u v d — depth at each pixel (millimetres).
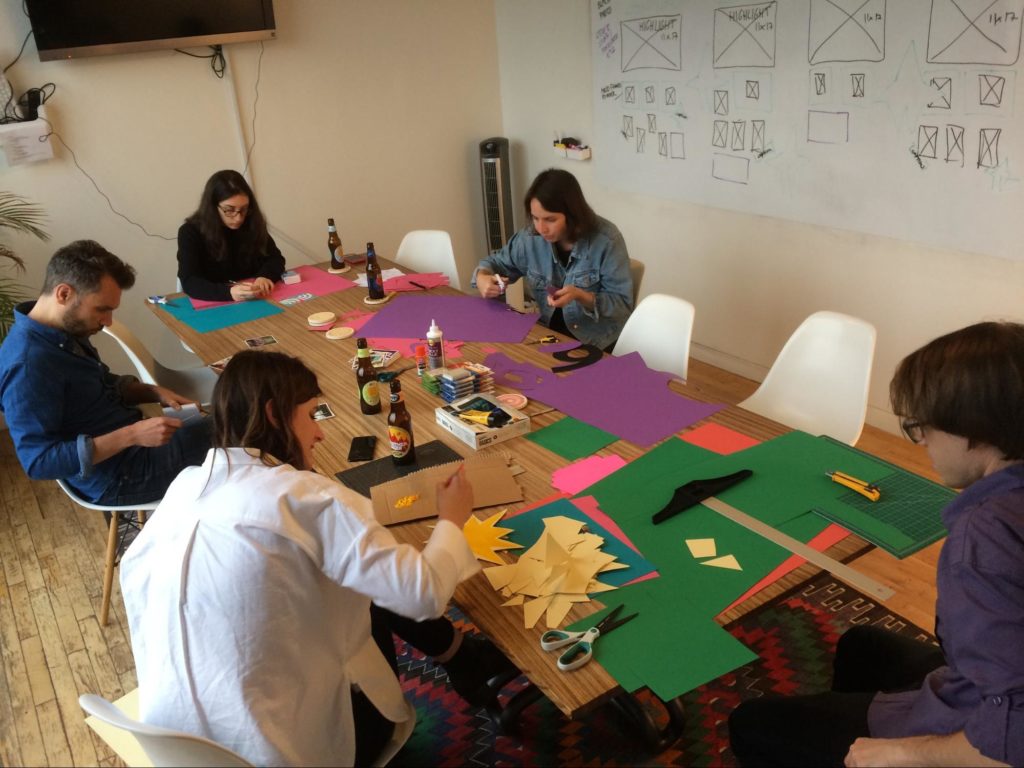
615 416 2064
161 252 4184
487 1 4684
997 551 1076
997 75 2574
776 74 3275
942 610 1150
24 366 2158
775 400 2438
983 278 2844
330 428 2107
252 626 1271
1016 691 1055
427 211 4934
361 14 4340
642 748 2004
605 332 2904
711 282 3969
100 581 2797
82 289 2160
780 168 3406
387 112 4594
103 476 2348
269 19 4012
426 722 2133
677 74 3717
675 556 1519
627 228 4371
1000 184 2678
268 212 4422
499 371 2363
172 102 3992
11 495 3346
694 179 3838
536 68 4578
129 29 3721
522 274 3156
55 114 3738
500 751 2029
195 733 1294
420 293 3127
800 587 1431
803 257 3471
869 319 3293
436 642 1874
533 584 1467
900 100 2881
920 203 2939
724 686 2166
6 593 2762
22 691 2348
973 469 1166
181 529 1307
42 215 3834
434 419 2127
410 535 1637
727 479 1730
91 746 2158
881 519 1575
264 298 3189
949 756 1139
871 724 1385
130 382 2598
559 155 4656
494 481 1796
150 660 1328
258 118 4230
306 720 1348
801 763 1419
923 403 1144
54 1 3525
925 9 2709
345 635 1436
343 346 2652
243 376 1387
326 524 1308
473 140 4934
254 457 1375
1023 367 1064
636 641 1327
